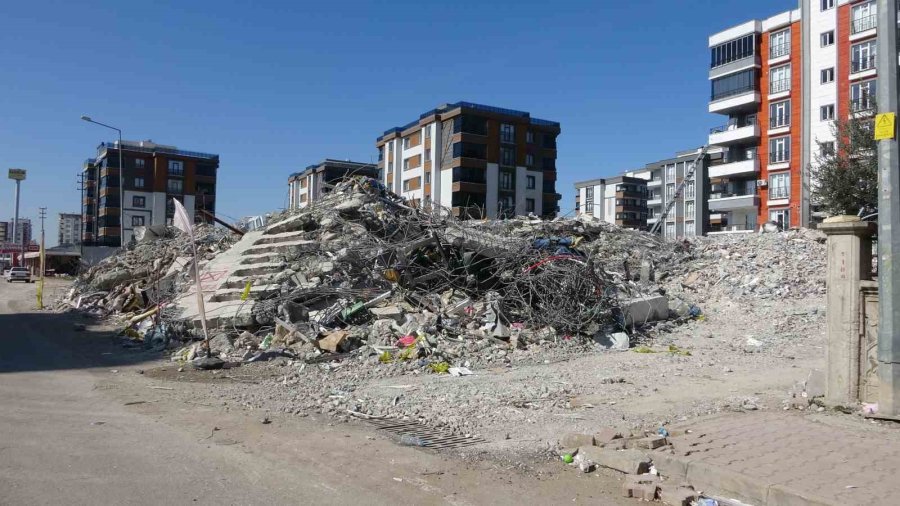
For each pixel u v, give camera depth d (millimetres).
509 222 21734
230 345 12109
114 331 15547
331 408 7781
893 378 6434
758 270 19438
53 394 8383
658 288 17562
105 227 86938
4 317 19172
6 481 4895
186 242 22625
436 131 74125
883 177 6422
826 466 5168
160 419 7094
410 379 9711
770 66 51781
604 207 101000
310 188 79438
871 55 44562
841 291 6980
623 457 5531
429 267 15859
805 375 9953
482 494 4953
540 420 7246
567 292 13906
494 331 12898
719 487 5027
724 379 9719
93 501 4535
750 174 54062
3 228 130750
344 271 14977
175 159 90438
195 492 4785
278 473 5297
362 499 4746
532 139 76938
